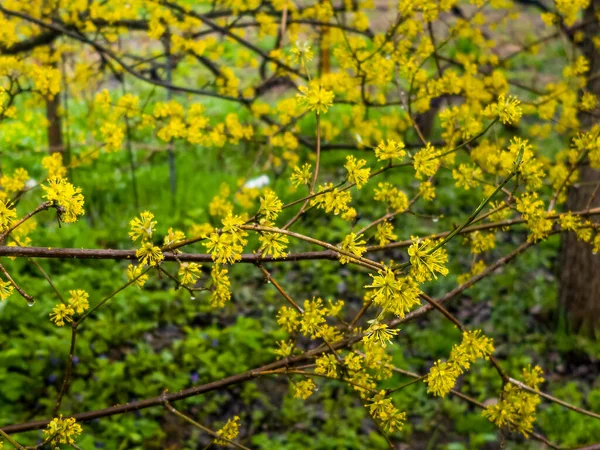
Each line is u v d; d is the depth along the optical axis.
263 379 5.97
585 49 5.71
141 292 6.41
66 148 6.87
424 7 3.11
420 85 3.26
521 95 10.87
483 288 7.27
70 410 5.09
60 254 1.65
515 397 2.13
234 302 6.85
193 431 5.27
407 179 9.03
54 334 5.72
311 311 1.96
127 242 7.20
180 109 3.39
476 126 2.62
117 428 4.97
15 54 3.95
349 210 2.04
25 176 2.53
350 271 7.52
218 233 1.62
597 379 6.18
